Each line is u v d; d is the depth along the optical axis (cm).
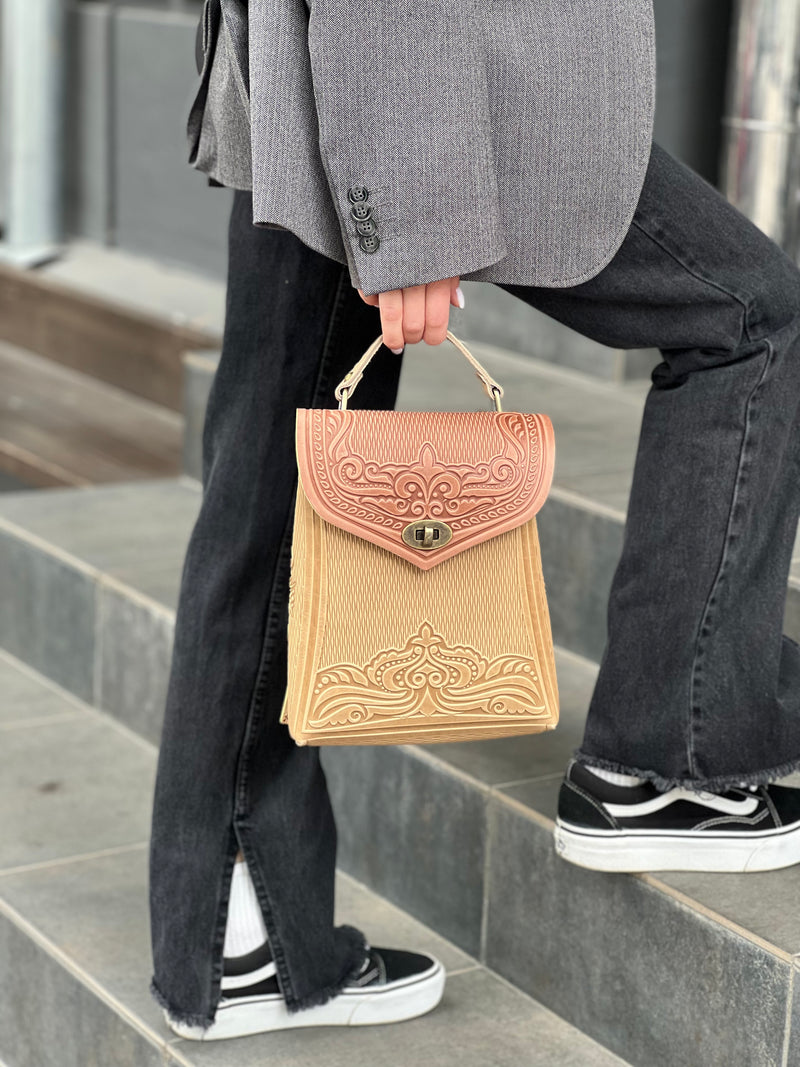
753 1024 135
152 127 434
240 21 123
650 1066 147
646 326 134
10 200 459
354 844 190
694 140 297
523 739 181
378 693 126
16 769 216
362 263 116
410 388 266
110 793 210
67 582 244
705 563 136
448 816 173
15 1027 179
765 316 132
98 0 459
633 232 129
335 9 113
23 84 451
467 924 172
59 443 352
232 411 141
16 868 187
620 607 142
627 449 233
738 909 139
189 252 429
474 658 128
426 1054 151
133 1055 156
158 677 224
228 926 149
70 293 420
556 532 209
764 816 145
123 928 174
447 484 125
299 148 118
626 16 123
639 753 142
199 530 143
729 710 139
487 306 306
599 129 122
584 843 146
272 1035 154
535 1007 161
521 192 122
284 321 138
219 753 143
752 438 134
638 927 147
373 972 157
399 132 114
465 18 114
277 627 142
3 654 266
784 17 272
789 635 173
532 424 129
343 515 124
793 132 278
